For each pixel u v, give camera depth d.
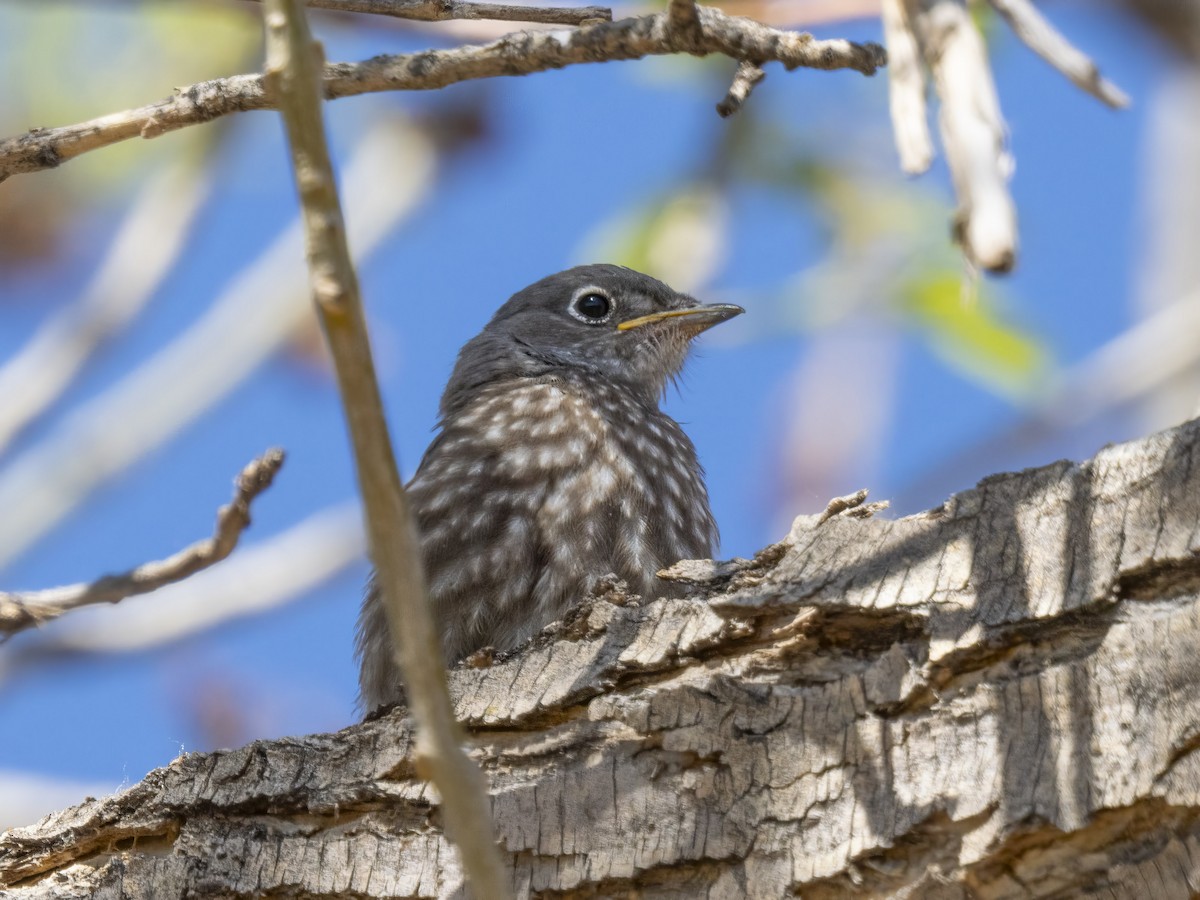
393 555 6.22
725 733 8.70
